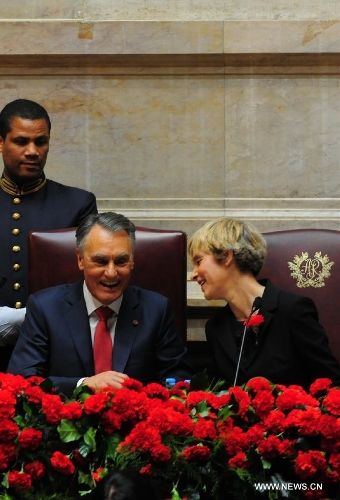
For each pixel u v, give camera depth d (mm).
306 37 12727
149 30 12789
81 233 8875
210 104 12906
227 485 6824
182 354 9320
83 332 9055
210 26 12781
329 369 8703
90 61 12883
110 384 8039
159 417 6852
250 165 12906
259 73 12883
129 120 12938
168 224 12852
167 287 10250
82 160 12938
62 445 7000
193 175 12914
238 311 9094
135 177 12938
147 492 4719
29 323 9172
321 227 12758
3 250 10875
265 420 6992
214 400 7262
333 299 10273
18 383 7234
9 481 6707
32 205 11000
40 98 12938
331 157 12875
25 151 10633
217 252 8953
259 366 8828
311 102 12875
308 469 6707
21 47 12789
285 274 10391
